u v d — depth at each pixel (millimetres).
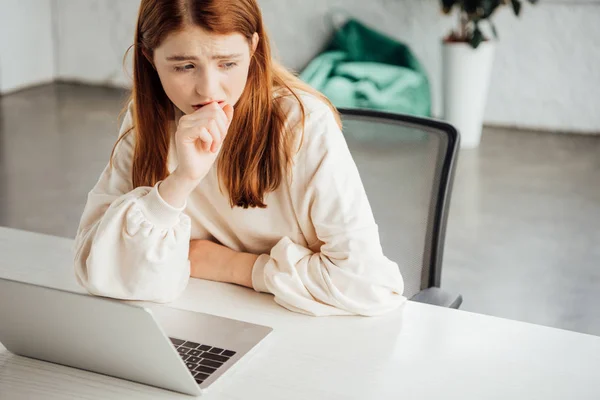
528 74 5414
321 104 1372
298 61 5957
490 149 5062
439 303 1557
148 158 1398
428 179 1668
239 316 1280
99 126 5438
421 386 1079
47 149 4895
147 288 1263
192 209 1465
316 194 1324
